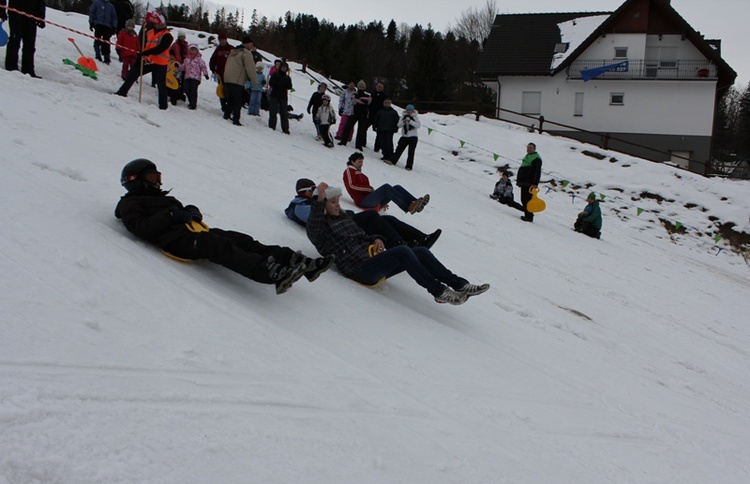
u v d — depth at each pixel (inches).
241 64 529.3
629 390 222.7
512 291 311.3
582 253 492.1
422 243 275.6
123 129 364.8
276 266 185.9
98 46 602.5
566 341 259.9
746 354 334.6
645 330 322.3
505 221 519.8
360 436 131.0
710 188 845.2
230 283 194.9
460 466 132.3
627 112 1286.9
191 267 194.2
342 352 171.6
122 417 112.5
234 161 387.5
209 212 251.4
